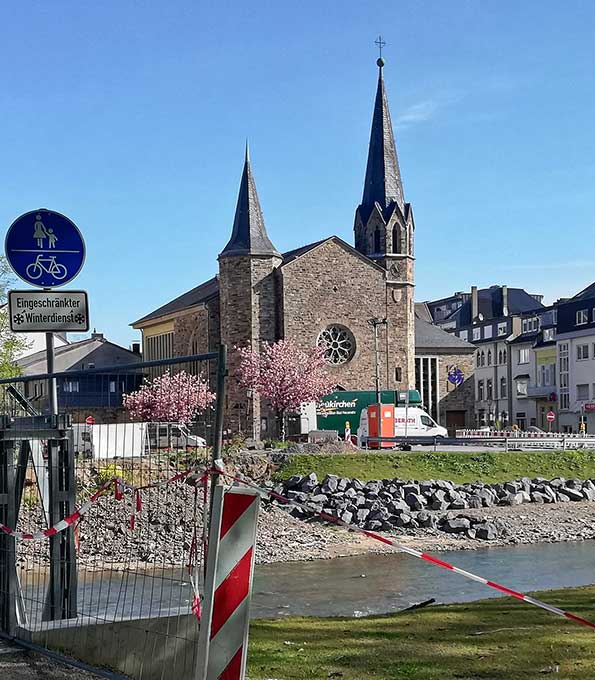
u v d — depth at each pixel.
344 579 22.86
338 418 66.56
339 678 8.07
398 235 75.69
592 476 47.22
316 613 17.88
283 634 10.17
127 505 13.18
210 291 82.06
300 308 71.19
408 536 32.72
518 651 8.96
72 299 11.02
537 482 44.84
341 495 38.72
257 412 68.25
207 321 73.75
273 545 29.22
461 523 33.78
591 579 22.91
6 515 9.62
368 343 73.12
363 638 9.80
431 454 46.84
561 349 93.56
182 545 8.39
